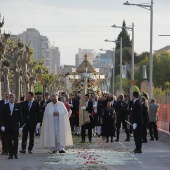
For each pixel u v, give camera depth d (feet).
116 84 562.25
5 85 196.95
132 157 96.84
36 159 93.35
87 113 132.46
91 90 218.18
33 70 338.75
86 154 101.76
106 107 139.64
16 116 94.22
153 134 146.41
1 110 94.07
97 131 155.53
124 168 81.46
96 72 250.78
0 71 184.44
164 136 139.74
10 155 94.27
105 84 468.75
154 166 84.02
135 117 104.83
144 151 109.19
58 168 81.25
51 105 105.29
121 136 154.40
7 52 226.38
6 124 93.76
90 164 86.22
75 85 246.06
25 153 104.22
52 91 488.02
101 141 136.87
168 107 159.33
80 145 123.75
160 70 523.29
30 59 309.22
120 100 137.28
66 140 105.09
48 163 87.51
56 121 104.88
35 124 104.83
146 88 219.20
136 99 105.09
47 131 104.63
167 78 522.47
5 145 100.89
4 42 190.90
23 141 104.88
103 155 100.17
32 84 297.33
